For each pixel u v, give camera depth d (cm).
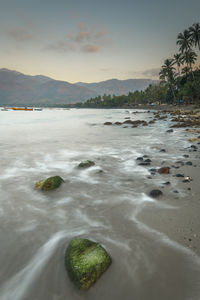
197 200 405
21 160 797
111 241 289
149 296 203
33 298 208
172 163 694
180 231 306
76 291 212
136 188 483
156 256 255
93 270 223
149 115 4678
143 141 1248
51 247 283
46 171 650
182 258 250
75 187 504
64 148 1052
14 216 370
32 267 247
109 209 388
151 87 11275
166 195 434
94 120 3600
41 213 380
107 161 762
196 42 5100
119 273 229
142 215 359
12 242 295
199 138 1175
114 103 14688
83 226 333
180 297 201
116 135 1566
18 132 1838
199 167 631
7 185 527
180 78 6744
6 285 224
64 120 3644
